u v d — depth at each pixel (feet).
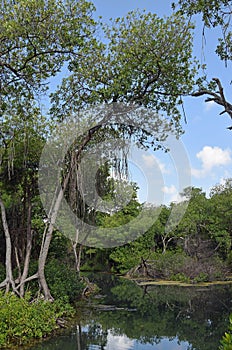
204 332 34.99
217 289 64.59
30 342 29.99
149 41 33.24
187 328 36.45
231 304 49.73
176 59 33.04
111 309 45.42
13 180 46.50
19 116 39.50
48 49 33.99
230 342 11.16
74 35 33.50
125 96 35.53
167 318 40.83
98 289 61.31
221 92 17.75
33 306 32.60
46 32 32.89
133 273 83.35
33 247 49.93
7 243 37.47
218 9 19.48
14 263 46.60
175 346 30.25
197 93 18.97
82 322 37.88
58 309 37.76
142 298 54.65
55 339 31.19
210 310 45.70
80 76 36.40
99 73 35.65
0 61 34.06
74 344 29.99
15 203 47.55
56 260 51.60
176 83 33.40
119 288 65.72
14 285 35.76
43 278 37.09
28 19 31.40
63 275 45.98
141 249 84.74
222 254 84.07
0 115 39.11
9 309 30.17
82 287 50.01
